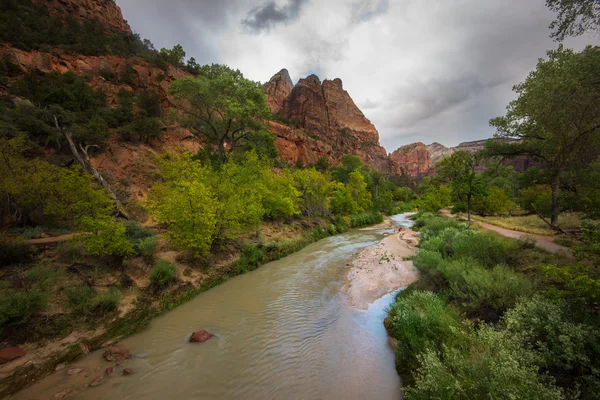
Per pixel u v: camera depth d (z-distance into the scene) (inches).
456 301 311.3
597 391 134.7
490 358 147.7
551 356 160.7
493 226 823.1
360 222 1369.3
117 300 339.6
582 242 416.2
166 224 641.0
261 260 616.1
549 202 820.0
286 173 1165.7
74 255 389.1
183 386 231.3
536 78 432.8
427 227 888.3
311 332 322.3
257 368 255.1
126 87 1863.9
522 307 200.4
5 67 1412.4
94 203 382.9
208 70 952.3
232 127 1058.7
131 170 998.4
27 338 260.5
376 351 280.7
